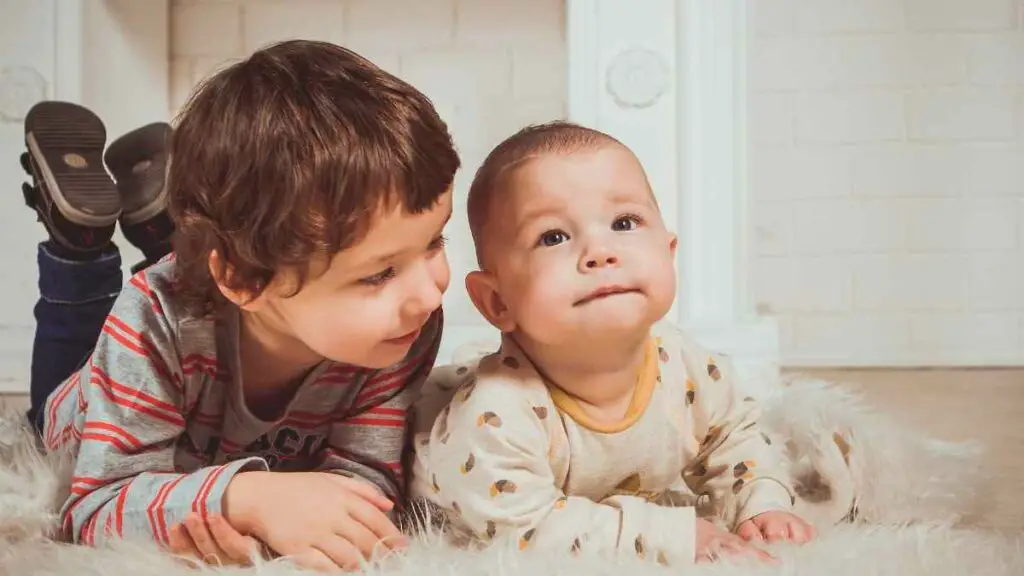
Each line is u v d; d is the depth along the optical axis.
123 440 1.00
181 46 2.47
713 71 1.89
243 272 0.92
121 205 1.45
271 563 0.90
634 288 0.95
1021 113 2.59
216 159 0.91
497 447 0.96
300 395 1.08
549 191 0.96
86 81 2.30
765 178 2.62
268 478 0.95
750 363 1.80
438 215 0.93
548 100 2.42
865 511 1.16
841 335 2.62
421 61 2.44
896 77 2.60
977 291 2.61
